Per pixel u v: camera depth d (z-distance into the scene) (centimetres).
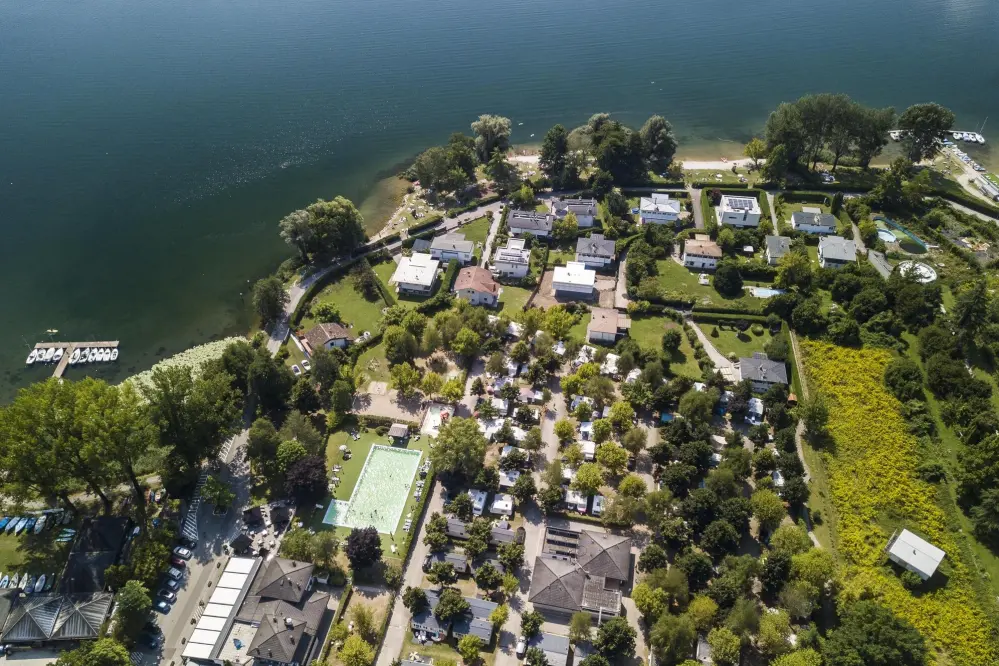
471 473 16088
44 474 14200
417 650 13312
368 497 16162
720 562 14525
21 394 14425
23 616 13150
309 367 19538
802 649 12569
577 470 16462
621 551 14388
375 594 14212
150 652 13112
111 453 14212
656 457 16600
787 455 16300
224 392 16812
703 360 19512
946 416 17325
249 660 12850
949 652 13062
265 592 13688
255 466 16400
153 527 15138
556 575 13988
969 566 14375
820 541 15175
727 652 12412
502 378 19275
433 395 18725
